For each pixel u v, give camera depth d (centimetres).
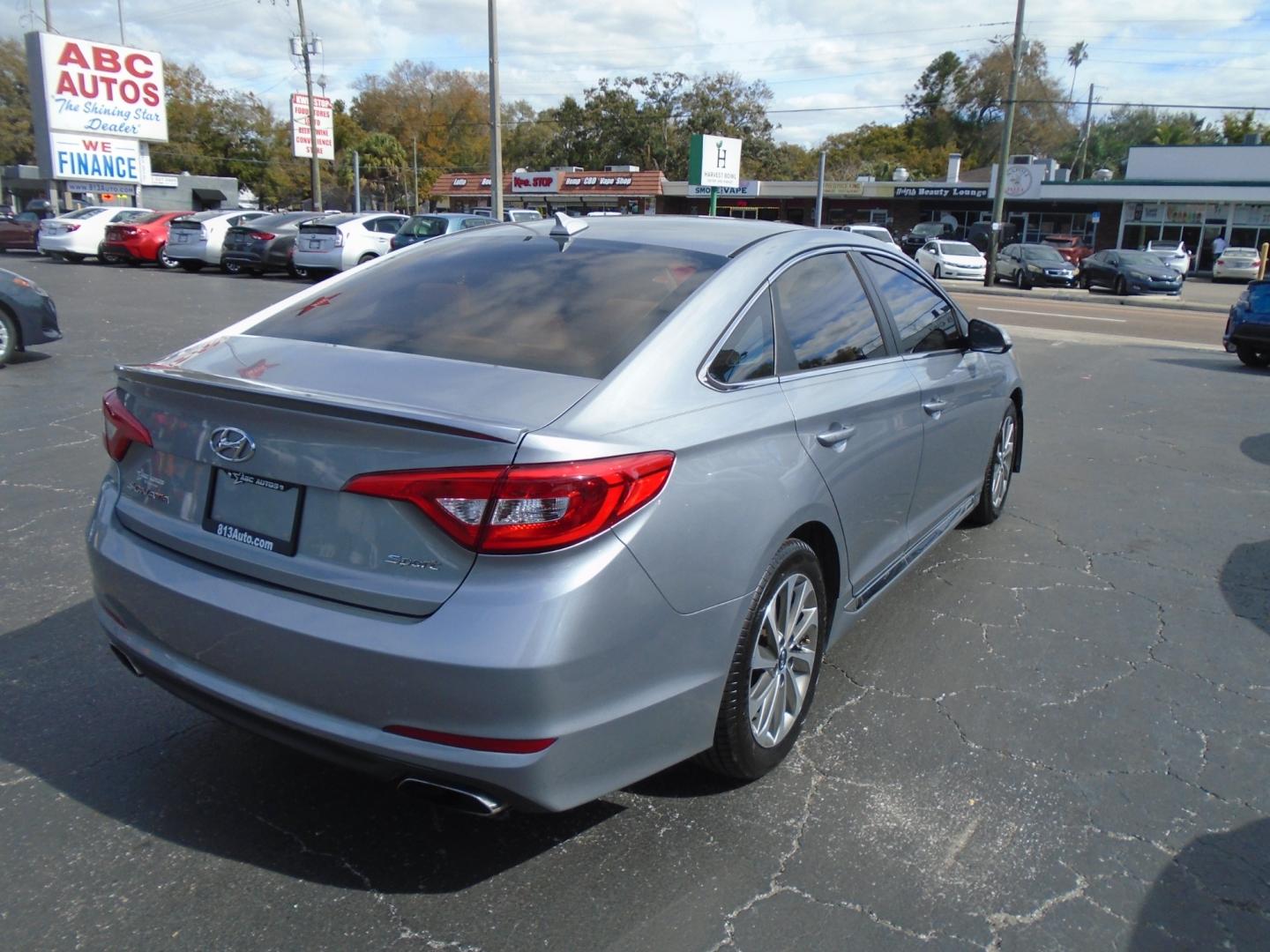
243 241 2253
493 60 2547
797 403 300
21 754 310
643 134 6994
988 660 390
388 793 296
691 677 252
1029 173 4669
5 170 6381
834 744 326
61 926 237
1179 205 4559
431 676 216
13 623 401
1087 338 1536
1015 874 263
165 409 264
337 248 2125
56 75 2978
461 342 280
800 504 287
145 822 278
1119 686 371
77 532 510
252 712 241
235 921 240
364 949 232
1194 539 541
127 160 3189
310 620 229
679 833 278
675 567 240
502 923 241
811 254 347
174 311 1478
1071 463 710
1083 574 486
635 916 245
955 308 464
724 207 5603
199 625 247
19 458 645
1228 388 1053
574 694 221
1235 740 335
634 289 299
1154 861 270
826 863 266
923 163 8212
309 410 229
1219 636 418
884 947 236
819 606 314
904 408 368
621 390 250
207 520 255
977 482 496
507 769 219
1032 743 329
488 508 216
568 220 365
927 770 312
